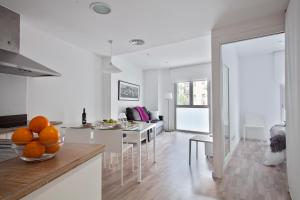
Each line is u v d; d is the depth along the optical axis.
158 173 2.92
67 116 3.54
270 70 5.25
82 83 3.95
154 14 2.33
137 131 2.63
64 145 1.14
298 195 1.72
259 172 2.96
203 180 2.66
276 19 2.36
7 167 0.78
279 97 5.07
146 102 7.27
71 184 0.84
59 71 3.34
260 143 4.98
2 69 2.15
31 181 0.64
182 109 6.93
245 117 5.53
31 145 0.80
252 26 2.50
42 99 3.04
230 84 4.00
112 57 5.09
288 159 2.24
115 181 2.62
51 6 2.18
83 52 3.97
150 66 6.78
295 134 1.79
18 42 2.40
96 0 2.04
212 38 2.80
